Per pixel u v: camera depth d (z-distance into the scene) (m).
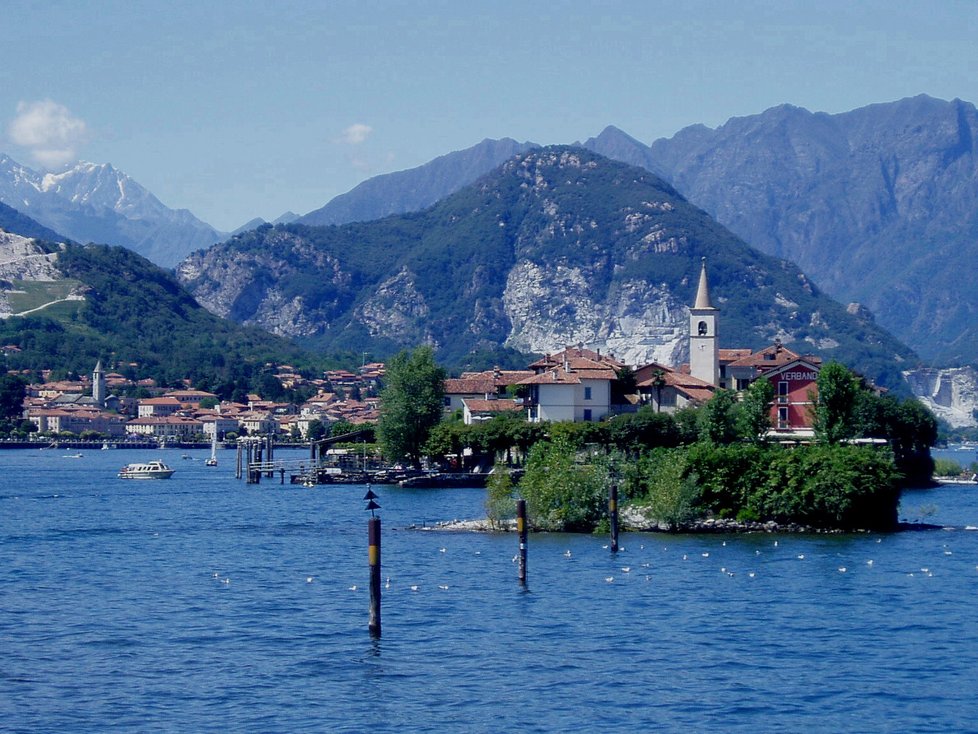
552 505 154.12
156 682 83.12
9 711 77.06
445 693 80.44
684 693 80.31
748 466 154.88
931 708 77.44
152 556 138.62
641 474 160.12
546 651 90.56
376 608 94.56
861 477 153.38
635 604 106.56
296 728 73.81
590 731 73.25
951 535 150.88
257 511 194.62
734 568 124.62
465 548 139.62
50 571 127.50
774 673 84.81
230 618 102.00
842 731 73.44
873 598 109.06
